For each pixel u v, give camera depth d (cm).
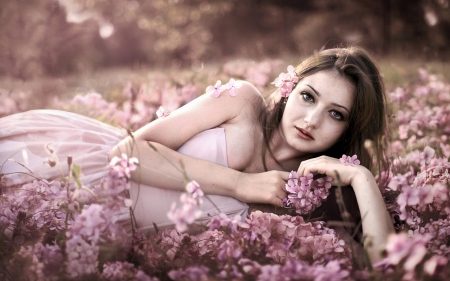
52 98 504
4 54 1009
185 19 2150
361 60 212
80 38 1723
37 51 1061
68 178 162
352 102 199
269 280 131
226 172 196
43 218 180
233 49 2323
